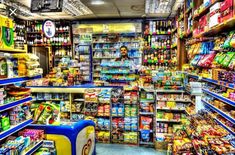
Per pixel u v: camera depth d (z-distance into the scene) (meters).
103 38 8.99
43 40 9.34
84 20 9.53
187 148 2.68
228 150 2.19
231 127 2.68
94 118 5.24
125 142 5.13
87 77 7.25
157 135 4.83
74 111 5.45
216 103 3.09
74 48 9.29
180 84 5.00
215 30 3.09
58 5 5.62
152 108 5.05
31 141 2.84
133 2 6.73
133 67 8.17
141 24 8.92
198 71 4.04
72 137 3.27
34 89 5.46
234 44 2.41
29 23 9.29
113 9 7.67
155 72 5.17
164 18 9.12
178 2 5.87
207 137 2.55
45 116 3.48
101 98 5.15
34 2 5.69
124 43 9.01
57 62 9.58
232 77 2.44
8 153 2.35
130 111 5.17
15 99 2.64
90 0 6.47
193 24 4.11
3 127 2.42
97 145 5.06
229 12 2.34
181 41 6.29
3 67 2.41
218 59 2.96
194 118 3.38
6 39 2.57
